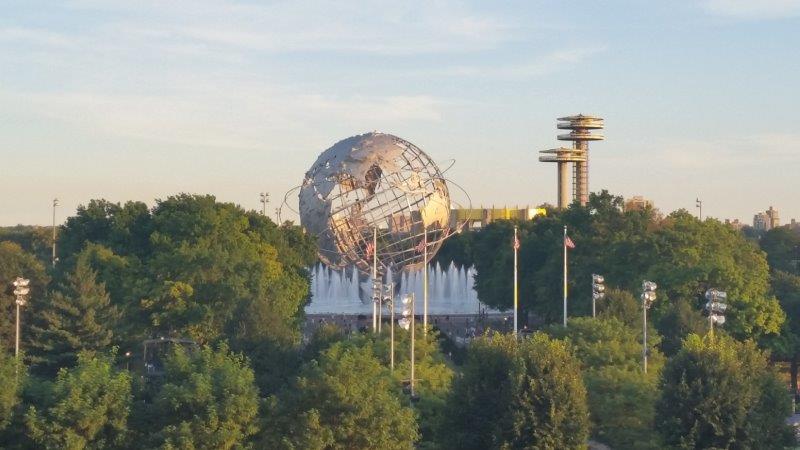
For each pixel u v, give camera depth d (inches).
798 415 5251.0
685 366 4052.7
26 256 5910.4
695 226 7219.5
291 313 6565.0
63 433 3472.0
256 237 7076.8
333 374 3727.9
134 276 6131.9
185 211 7071.9
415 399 4335.6
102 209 7504.9
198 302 5807.1
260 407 3693.4
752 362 4180.6
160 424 3575.3
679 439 3934.5
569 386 3917.3
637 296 6545.3
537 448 3799.2
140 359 5644.7
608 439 4394.7
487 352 4042.8
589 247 7416.3
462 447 3914.9
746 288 6771.7
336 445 3629.4
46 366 5236.2
